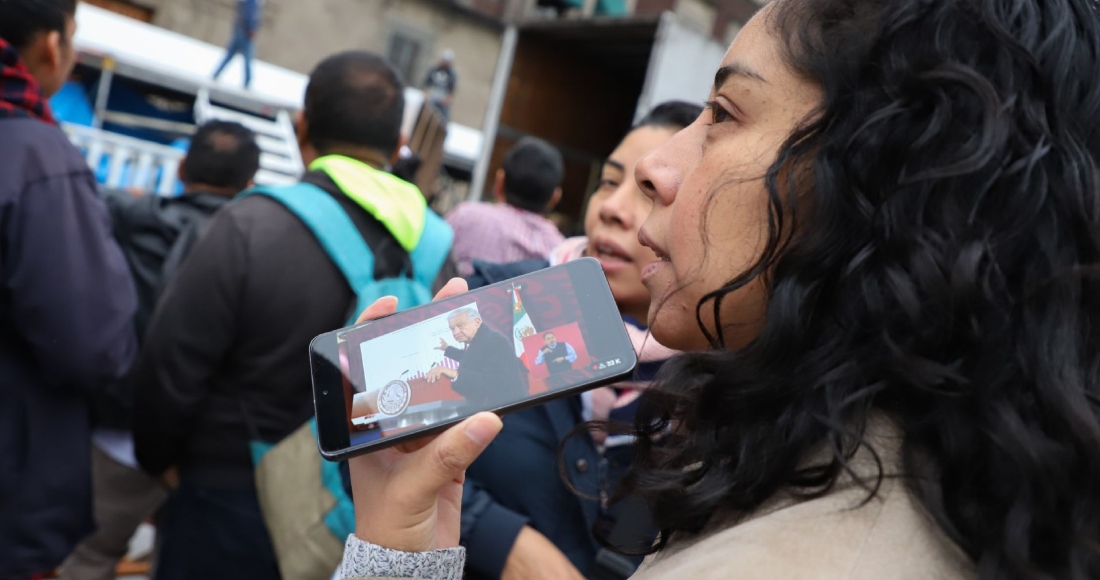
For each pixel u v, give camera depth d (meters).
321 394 0.80
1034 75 0.58
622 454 1.42
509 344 0.80
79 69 7.80
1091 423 0.52
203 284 1.68
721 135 0.68
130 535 2.51
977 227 0.55
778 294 0.61
